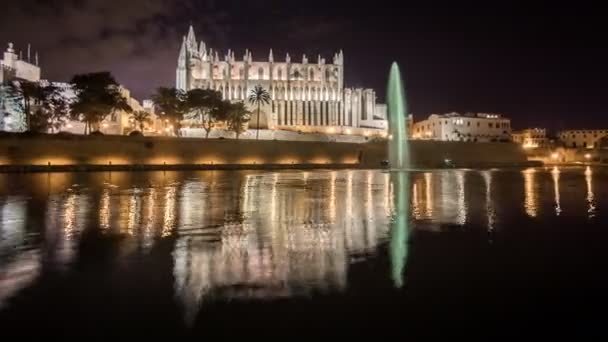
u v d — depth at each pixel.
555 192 27.73
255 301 6.93
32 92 76.12
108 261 9.47
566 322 6.10
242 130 104.62
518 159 100.19
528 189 30.09
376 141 92.19
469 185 34.41
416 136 159.00
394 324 6.04
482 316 6.32
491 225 14.41
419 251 10.45
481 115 151.00
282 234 12.80
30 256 9.92
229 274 8.45
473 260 9.51
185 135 108.56
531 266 8.98
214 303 6.86
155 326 5.97
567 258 9.67
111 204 20.72
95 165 61.06
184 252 10.38
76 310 6.54
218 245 11.20
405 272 8.55
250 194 26.16
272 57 149.75
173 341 5.53
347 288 7.58
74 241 11.72
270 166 74.19
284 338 5.62
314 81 148.38
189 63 143.88
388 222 15.12
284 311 6.51
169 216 16.66
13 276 8.28
